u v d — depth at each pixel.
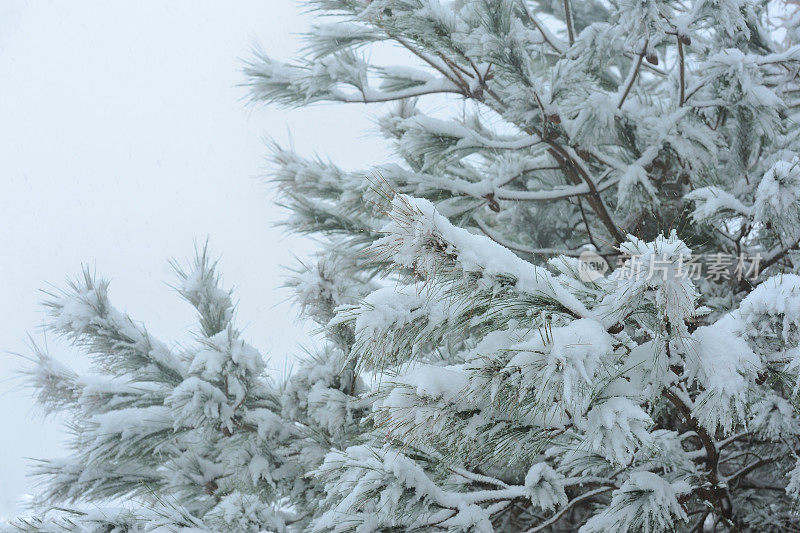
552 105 3.48
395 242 1.87
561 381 1.74
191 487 3.98
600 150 4.18
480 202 3.87
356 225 4.07
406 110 4.70
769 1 4.66
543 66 4.63
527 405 1.92
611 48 3.51
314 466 3.73
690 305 1.75
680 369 2.14
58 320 4.04
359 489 2.29
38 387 4.14
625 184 3.57
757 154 3.78
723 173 3.93
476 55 3.41
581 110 3.56
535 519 3.49
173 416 3.68
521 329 2.01
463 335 2.48
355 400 3.68
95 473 3.87
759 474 3.59
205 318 4.06
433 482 2.53
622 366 2.02
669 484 2.35
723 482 2.76
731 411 1.97
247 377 3.90
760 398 2.51
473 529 2.37
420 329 2.12
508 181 3.96
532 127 3.65
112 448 3.71
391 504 2.29
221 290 4.18
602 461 2.49
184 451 4.18
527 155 4.60
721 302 3.40
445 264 1.87
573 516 3.63
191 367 3.77
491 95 3.82
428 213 1.84
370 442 2.67
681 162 3.68
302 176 4.17
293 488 3.81
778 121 3.51
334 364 3.87
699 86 3.62
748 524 3.26
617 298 1.83
